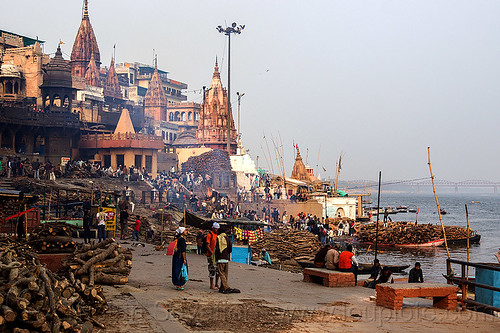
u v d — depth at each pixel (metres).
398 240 61.00
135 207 52.00
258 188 74.81
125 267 15.10
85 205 36.75
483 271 15.72
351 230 66.94
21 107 64.25
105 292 13.71
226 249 15.12
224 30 76.00
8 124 62.44
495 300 15.40
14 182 46.62
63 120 66.69
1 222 24.38
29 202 28.45
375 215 119.50
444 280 35.47
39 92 76.50
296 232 47.09
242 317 11.74
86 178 56.94
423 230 62.22
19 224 24.41
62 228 17.30
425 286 13.34
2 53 80.06
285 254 42.09
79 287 11.04
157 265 21.58
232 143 91.81
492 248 61.31
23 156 63.44
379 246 60.12
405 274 30.34
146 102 123.31
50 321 8.95
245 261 31.64
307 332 10.66
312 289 16.36
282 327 10.99
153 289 14.87
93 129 73.56
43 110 69.19
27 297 8.80
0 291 8.90
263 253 38.69
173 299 13.38
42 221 34.19
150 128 97.75
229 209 57.81
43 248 16.73
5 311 8.35
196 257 26.88
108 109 80.50
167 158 79.12
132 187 58.38
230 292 14.88
